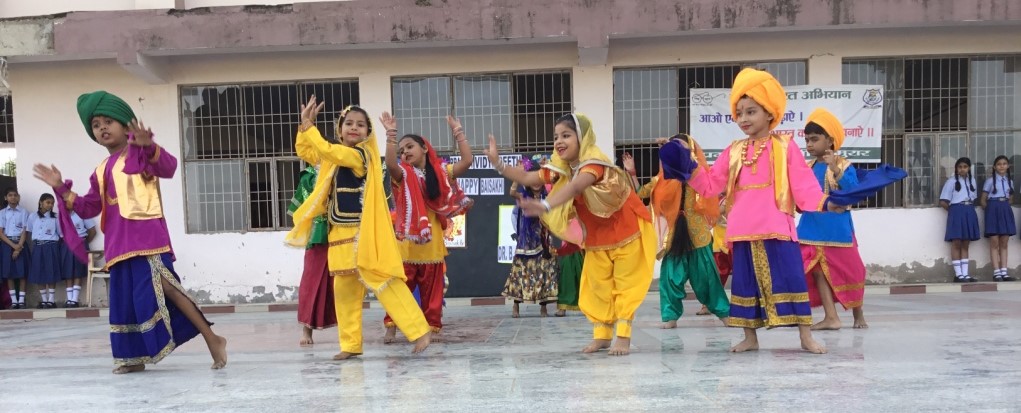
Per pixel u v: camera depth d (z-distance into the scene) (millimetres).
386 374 3787
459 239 9492
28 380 3967
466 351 4621
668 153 3951
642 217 4195
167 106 9680
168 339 4000
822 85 9305
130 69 9156
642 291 4191
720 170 4207
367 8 8906
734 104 4160
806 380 3279
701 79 9461
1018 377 3289
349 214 4316
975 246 9422
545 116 9570
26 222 9695
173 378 3852
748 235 4074
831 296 5230
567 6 8742
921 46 9297
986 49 9312
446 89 9633
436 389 3314
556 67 9484
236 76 9648
